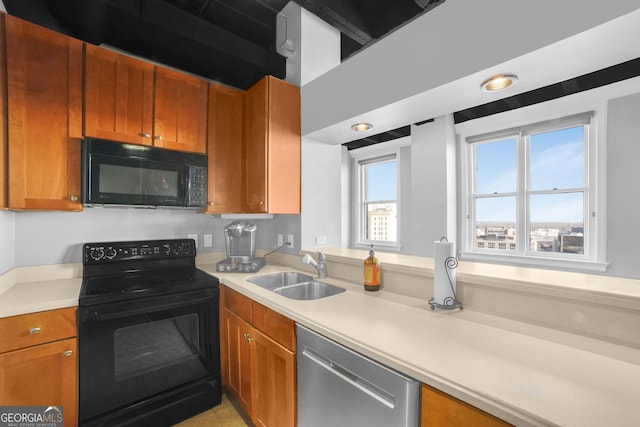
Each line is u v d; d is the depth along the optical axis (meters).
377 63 1.52
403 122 1.75
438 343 0.92
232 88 2.23
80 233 1.87
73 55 1.56
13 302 1.29
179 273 1.94
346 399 0.99
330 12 1.92
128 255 1.91
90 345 1.38
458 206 3.40
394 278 1.53
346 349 0.99
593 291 0.94
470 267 1.37
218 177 2.09
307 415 1.17
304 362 1.18
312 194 2.21
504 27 1.05
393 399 0.83
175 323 1.65
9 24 1.39
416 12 1.93
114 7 1.52
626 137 2.33
